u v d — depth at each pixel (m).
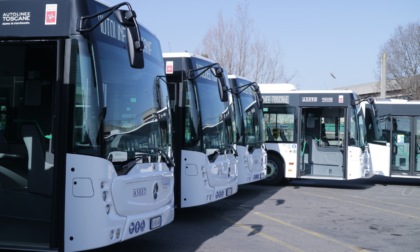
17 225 6.01
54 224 5.65
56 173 5.68
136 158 6.34
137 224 6.24
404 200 14.05
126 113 6.28
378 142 18.17
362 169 15.97
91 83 5.71
